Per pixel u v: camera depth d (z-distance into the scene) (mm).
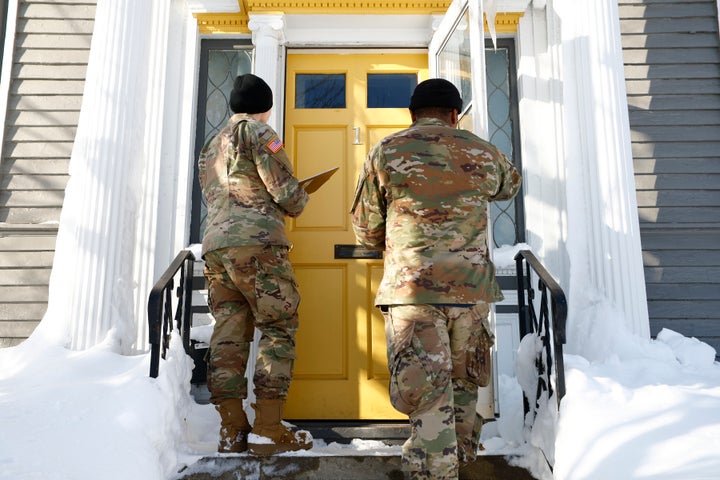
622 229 3295
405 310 2055
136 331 3393
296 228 3727
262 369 2541
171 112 3828
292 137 3898
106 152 3340
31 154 3900
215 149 2787
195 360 3490
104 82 3438
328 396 3502
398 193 2156
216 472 2428
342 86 4008
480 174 2182
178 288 3016
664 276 3744
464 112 3291
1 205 3826
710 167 3869
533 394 2740
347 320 3602
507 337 3619
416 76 4047
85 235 3234
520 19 3934
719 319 3701
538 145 3777
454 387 2205
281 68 3932
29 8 4066
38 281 3750
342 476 2438
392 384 2025
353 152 3869
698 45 4027
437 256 2064
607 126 3416
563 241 3559
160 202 3678
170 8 3949
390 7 3820
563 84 3600
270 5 3807
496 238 3816
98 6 3629
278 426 2514
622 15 4066
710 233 3793
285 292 2582
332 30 3963
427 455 1923
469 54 3154
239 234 2547
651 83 3980
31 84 3996
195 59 3912
